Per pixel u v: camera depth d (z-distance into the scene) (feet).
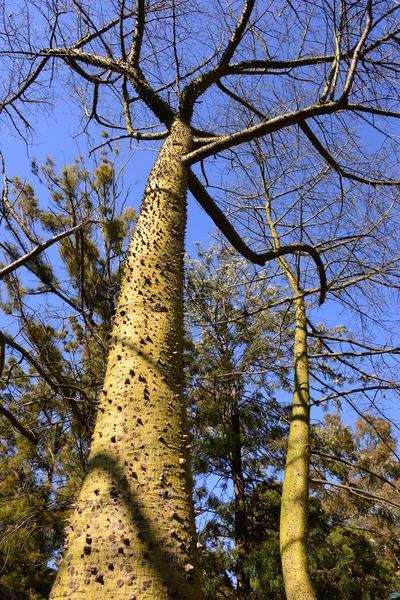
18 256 16.30
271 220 22.03
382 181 16.08
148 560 5.02
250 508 37.76
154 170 11.25
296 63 15.46
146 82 14.67
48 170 18.43
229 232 13.67
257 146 19.58
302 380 16.19
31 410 21.18
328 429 34.99
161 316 8.07
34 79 15.21
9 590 26.00
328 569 31.27
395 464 33.47
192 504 6.03
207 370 37.04
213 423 37.35
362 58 14.99
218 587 32.73
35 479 26.03
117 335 7.75
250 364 30.73
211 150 11.81
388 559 36.35
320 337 18.61
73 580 4.85
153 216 9.92
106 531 5.18
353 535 33.42
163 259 9.08
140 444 6.15
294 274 20.85
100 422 6.57
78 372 19.12
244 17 14.28
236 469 37.60
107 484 5.65
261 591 31.14
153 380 7.03
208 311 34.22
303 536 12.00
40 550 27.40
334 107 12.36
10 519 24.23
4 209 12.56
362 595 30.32
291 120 12.25
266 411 38.11
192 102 13.65
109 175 21.81
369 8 12.34
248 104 18.02
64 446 24.86
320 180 20.38
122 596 4.72
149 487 5.71
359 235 18.24
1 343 11.76
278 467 37.14
